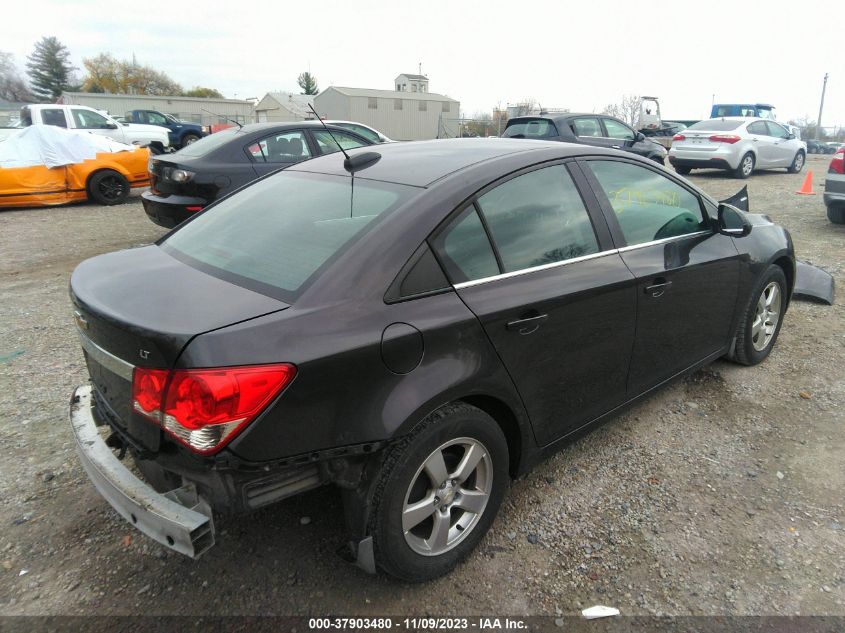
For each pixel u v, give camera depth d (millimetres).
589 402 2939
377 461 2154
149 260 2621
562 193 2838
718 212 3609
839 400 3832
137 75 85312
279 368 1886
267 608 2328
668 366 3391
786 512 2854
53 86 94000
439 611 2330
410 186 2504
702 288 3449
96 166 11539
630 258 3006
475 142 3133
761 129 15242
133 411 2041
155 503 2027
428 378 2189
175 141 26562
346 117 49312
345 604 2352
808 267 5793
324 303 2066
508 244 2561
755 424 3596
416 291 2232
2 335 4902
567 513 2852
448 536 2443
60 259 7445
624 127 13555
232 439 1860
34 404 3773
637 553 2607
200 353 1835
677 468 3191
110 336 2062
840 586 2426
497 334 2402
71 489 2980
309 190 2820
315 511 2846
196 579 2459
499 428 2514
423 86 65750
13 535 2676
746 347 4086
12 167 10820
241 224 2725
